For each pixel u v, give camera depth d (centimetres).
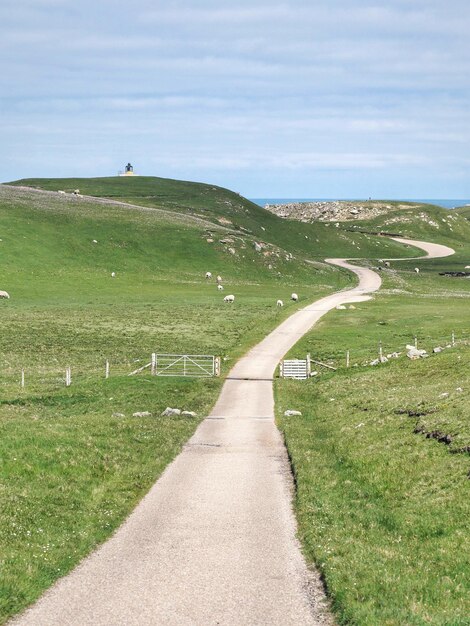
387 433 3167
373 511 2236
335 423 3688
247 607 1580
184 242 14000
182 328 7994
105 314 8912
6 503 2155
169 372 5612
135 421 3609
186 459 2983
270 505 2339
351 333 7500
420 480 2431
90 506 2258
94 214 15038
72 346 6925
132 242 13662
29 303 9669
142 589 1672
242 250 14050
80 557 1873
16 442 2764
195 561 1845
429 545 1916
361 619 1484
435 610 1544
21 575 1705
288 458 3020
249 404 4456
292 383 5253
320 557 1839
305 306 9912
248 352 6662
